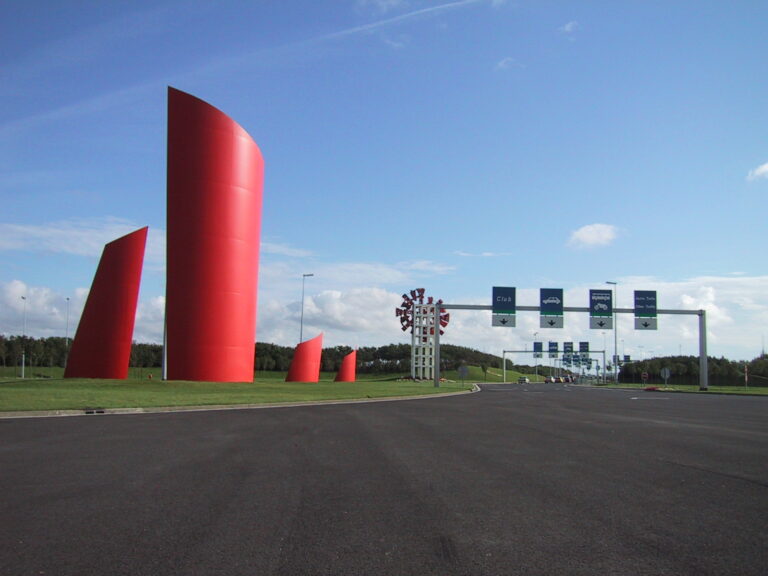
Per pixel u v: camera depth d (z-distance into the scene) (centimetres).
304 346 6656
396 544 591
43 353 11106
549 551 571
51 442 1348
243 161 4091
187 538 609
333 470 1008
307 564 532
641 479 939
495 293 5125
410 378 10881
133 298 3844
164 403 2467
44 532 630
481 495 816
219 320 3909
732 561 543
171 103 3919
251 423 1833
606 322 5072
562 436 1546
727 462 1115
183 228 3878
